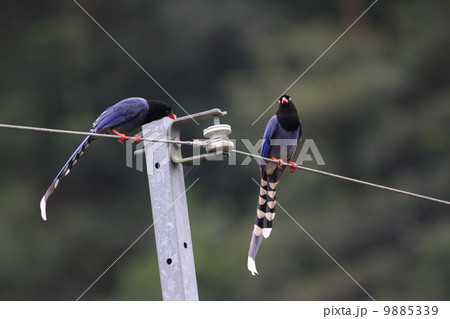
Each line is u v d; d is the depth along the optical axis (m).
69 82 26.62
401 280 20.34
